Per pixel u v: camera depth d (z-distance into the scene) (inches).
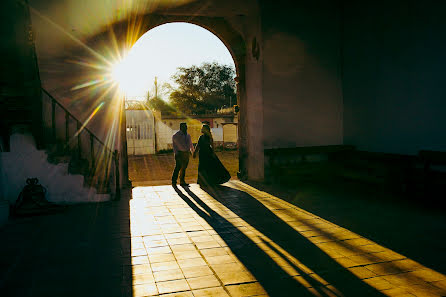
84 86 284.2
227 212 235.6
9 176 247.1
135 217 225.5
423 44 271.9
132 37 326.0
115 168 278.7
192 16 350.0
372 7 320.8
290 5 344.5
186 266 144.8
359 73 342.0
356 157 333.4
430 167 271.6
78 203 265.3
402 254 154.3
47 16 272.8
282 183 336.8
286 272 137.3
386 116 311.7
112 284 128.5
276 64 342.6
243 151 377.1
